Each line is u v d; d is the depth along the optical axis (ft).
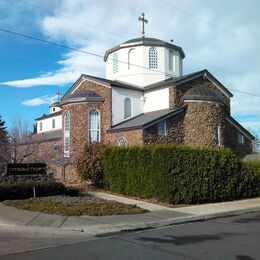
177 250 31.73
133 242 35.29
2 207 53.72
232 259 28.76
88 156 81.76
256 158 120.98
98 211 50.52
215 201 68.28
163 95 114.01
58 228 41.78
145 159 67.62
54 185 65.57
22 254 30.60
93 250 31.99
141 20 136.46
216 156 68.80
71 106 112.57
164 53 130.62
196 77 116.06
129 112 116.16
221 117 112.06
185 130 108.78
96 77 116.67
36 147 131.13
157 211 54.29
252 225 45.16
